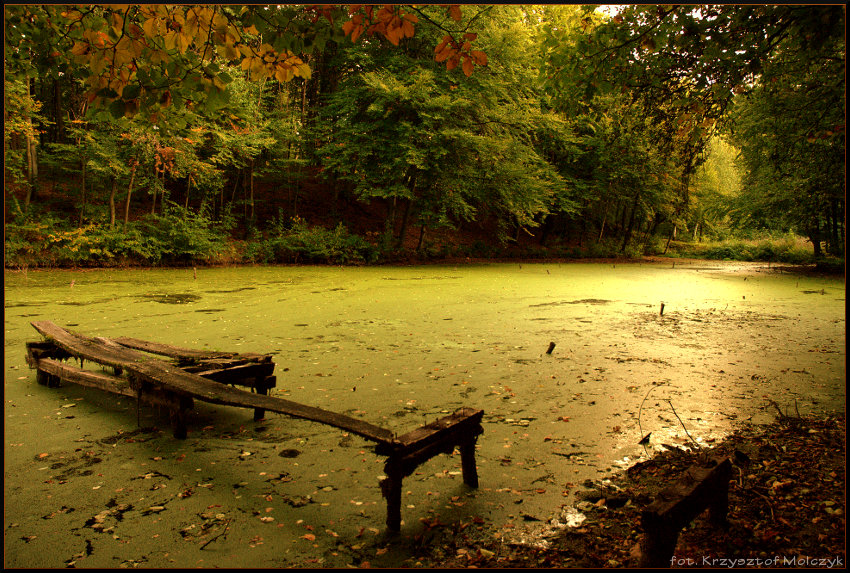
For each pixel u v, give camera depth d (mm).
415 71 20703
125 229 17578
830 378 5828
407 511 3064
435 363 6461
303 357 6672
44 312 9328
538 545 2695
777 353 7070
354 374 5945
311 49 3225
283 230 22125
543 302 11820
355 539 2785
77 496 3230
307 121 24156
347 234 23062
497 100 22328
